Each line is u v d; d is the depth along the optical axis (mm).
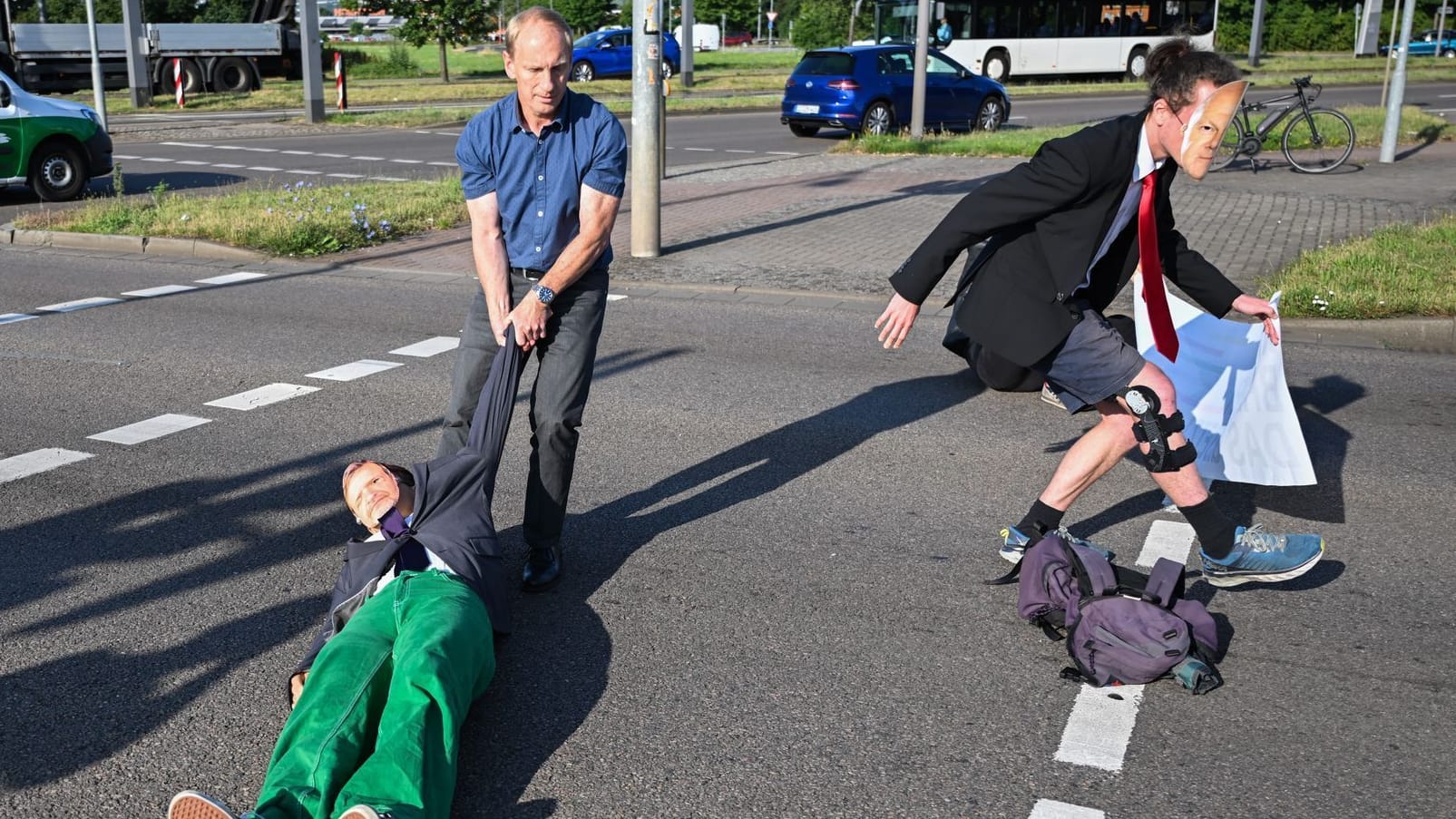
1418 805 3367
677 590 4781
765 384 7891
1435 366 8320
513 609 4621
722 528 5441
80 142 16781
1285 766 3557
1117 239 4102
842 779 3490
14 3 50438
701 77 42250
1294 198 14750
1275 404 5844
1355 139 18984
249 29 35656
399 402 7543
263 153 21812
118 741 3717
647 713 3857
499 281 4484
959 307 4176
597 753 3631
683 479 6109
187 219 13766
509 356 4367
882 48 23734
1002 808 3355
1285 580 4492
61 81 33531
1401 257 10625
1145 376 4047
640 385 7859
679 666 4168
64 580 4914
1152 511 5648
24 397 7605
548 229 4480
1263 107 17625
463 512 4066
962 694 3973
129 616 4586
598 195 4410
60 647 4336
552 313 4566
